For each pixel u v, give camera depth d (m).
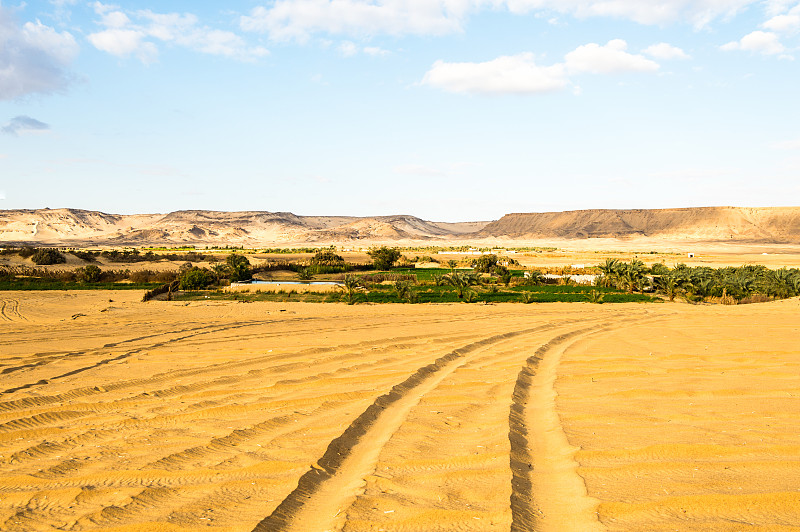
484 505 5.05
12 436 7.91
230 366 13.57
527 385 10.88
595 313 30.70
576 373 11.93
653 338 17.47
